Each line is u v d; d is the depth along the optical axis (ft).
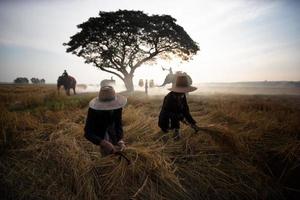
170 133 14.82
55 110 23.67
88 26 68.33
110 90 9.41
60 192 8.98
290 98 46.60
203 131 13.83
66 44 72.84
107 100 9.25
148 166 10.29
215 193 9.52
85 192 8.91
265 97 47.65
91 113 9.31
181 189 9.46
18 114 20.52
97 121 9.43
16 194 8.90
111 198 8.87
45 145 12.78
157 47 74.18
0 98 35.83
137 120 17.79
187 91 12.73
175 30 71.97
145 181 9.34
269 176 10.77
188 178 10.28
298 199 9.55
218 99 35.94
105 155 10.73
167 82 52.44
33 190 9.12
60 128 16.56
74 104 27.40
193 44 72.90
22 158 11.59
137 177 9.97
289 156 12.15
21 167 10.65
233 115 20.22
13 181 9.61
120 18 68.13
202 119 19.58
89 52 73.46
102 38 69.15
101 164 10.47
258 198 9.55
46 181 9.68
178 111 13.82
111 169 10.30
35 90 59.47
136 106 27.63
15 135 14.03
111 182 9.53
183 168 10.95
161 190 9.39
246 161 11.86
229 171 10.97
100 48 72.64
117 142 10.16
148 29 67.41
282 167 11.71
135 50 73.36
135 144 13.21
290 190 9.98
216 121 19.19
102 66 74.69
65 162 10.84
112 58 73.67
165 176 9.86
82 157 11.25
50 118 20.07
